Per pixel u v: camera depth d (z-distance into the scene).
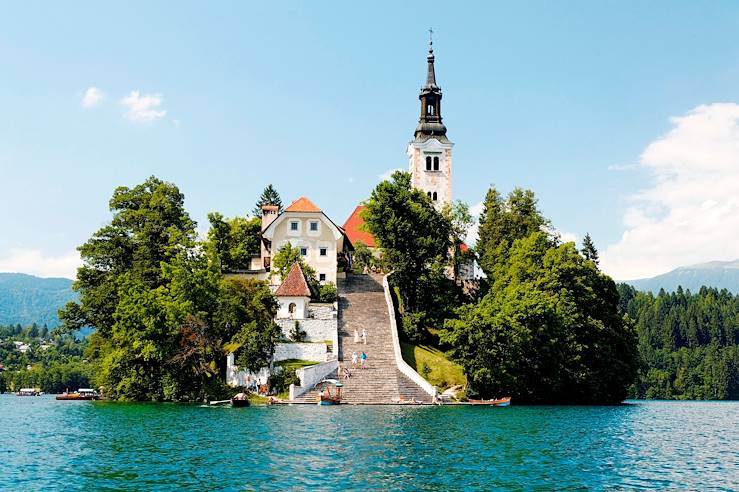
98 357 94.00
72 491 29.06
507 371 79.94
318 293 96.44
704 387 186.75
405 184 100.62
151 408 70.69
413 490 29.14
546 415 65.25
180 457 36.81
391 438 44.06
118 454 38.19
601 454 39.47
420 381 76.75
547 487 30.03
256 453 37.91
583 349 88.25
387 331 88.00
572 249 93.56
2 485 30.33
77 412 68.94
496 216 121.88
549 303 84.25
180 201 102.12
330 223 106.06
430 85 133.88
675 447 43.78
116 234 98.00
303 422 53.44
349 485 29.89
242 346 78.56
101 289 91.56
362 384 75.94
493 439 44.62
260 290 90.12
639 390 192.25
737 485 31.27
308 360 80.62
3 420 60.38
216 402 74.50
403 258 95.25
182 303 80.88
